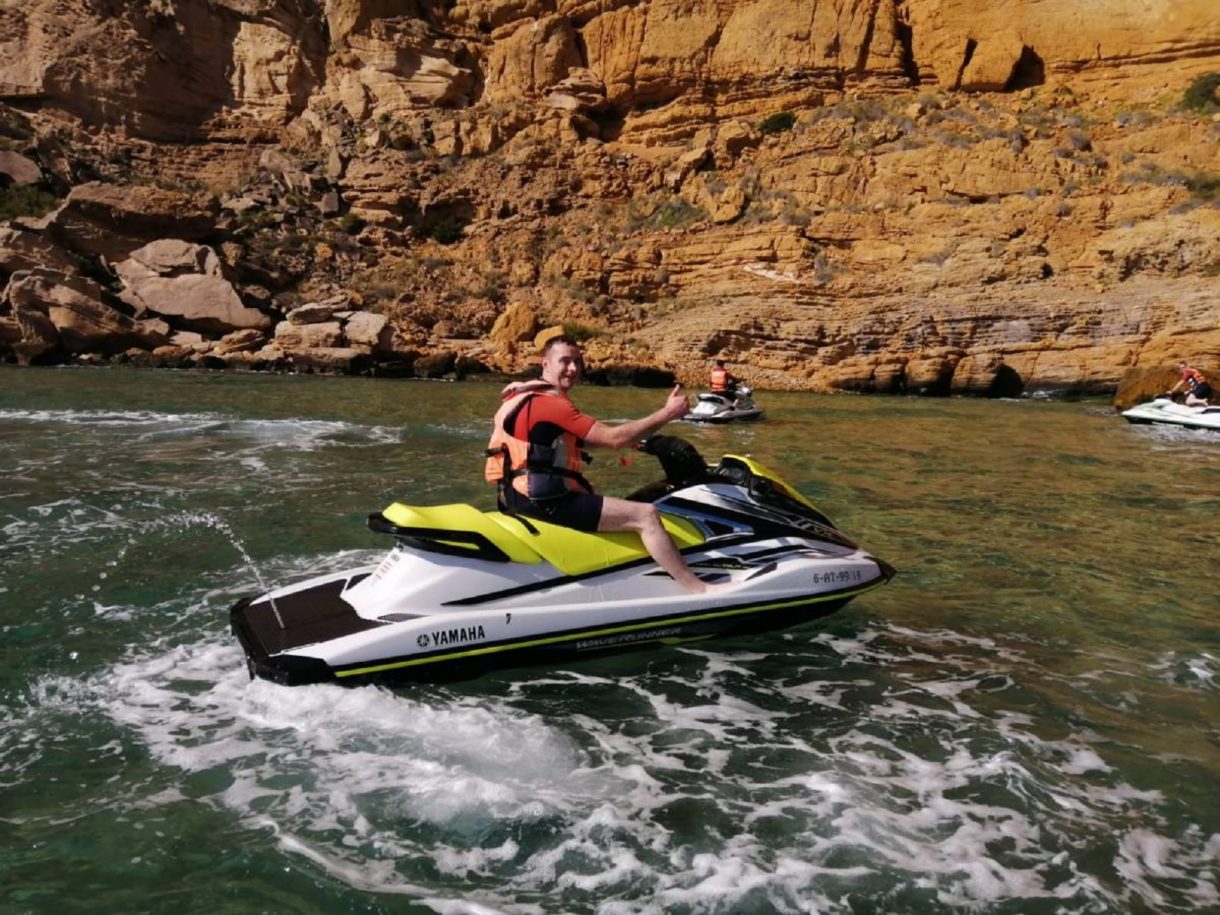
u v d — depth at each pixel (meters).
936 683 4.29
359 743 3.45
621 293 40.38
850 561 5.04
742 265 38.94
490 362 33.03
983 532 7.71
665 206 43.38
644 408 21.44
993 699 4.10
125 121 45.09
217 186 45.06
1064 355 31.48
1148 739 3.70
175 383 24.09
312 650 3.84
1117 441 16.03
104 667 4.12
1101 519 8.38
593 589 4.42
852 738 3.65
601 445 4.50
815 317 35.28
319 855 2.71
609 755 3.44
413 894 2.53
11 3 44.25
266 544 6.47
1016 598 5.73
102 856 2.68
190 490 8.58
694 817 2.99
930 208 37.97
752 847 2.81
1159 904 2.59
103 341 31.67
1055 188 37.41
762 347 34.91
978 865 2.75
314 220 42.97
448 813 2.96
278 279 37.47
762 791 3.18
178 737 3.46
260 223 41.06
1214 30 41.72
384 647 3.92
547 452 4.46
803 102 46.12
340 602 4.34
